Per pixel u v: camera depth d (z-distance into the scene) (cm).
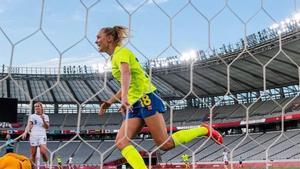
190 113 3969
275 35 2833
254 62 3181
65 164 3281
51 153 281
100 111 392
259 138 3262
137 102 385
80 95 3941
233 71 3447
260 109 3503
